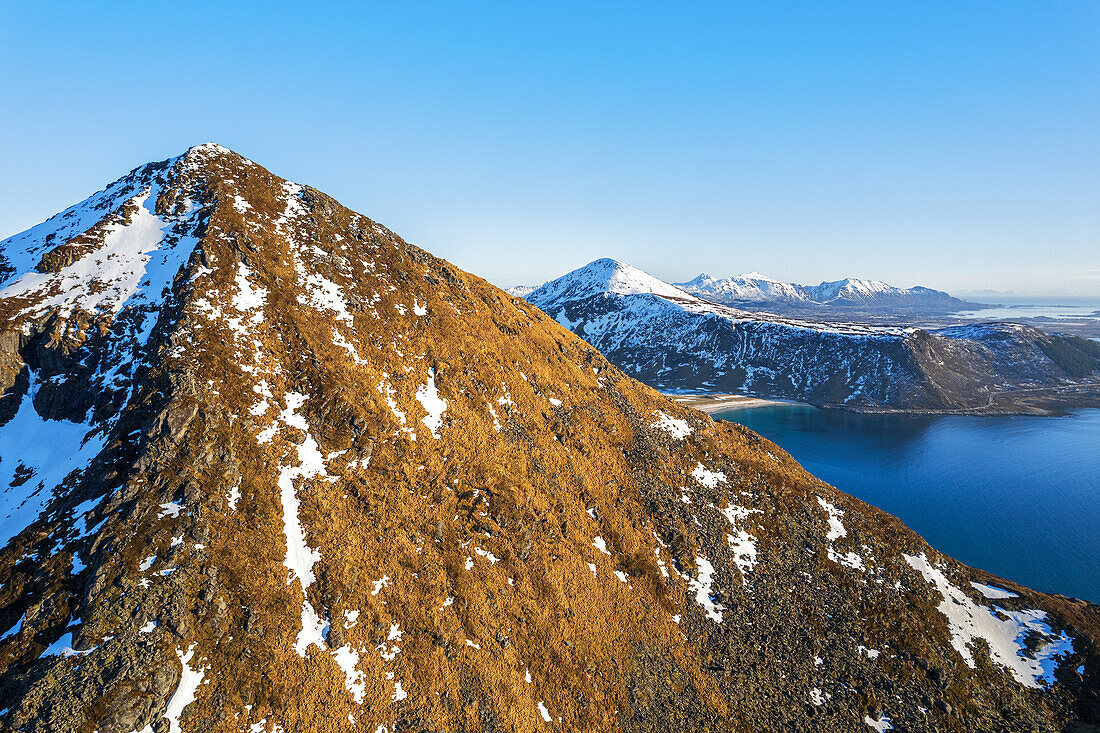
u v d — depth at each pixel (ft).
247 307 192.34
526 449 208.64
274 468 155.33
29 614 113.19
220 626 120.57
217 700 110.73
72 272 196.24
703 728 146.92
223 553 131.54
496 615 152.35
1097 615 206.90
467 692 132.36
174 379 156.66
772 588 193.88
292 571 137.08
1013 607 207.62
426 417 196.95
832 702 161.79
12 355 168.86
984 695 172.24
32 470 149.79
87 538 126.21
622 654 158.81
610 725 141.38
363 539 151.12
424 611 143.64
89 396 162.61
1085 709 169.07
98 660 106.32
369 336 211.00
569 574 174.50
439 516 168.04
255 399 167.32
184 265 199.11
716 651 168.86
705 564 197.16
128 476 138.51
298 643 125.29
